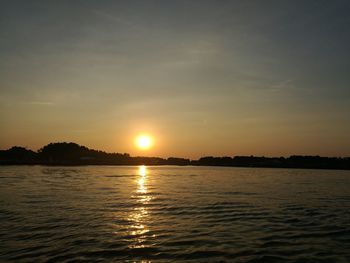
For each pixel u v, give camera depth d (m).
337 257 18.16
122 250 19.06
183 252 18.89
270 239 21.91
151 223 26.73
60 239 21.09
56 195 44.97
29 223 25.77
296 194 49.75
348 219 29.16
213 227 25.50
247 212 32.44
